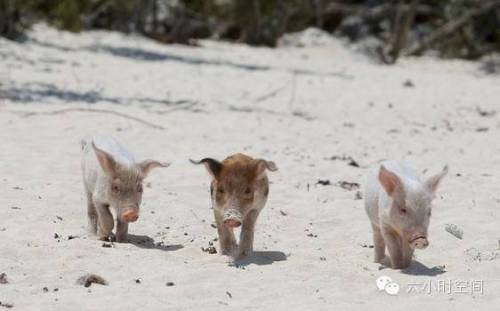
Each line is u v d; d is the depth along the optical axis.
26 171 34.28
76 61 66.56
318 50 95.94
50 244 24.69
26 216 28.00
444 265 24.27
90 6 91.75
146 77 62.84
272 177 35.59
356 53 95.06
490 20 101.38
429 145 44.12
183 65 71.25
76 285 21.27
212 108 53.25
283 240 27.12
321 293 21.06
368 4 109.31
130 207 24.42
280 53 89.88
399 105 59.38
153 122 46.84
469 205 31.14
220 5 98.12
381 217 23.19
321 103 58.59
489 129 50.28
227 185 23.36
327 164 38.31
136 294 20.56
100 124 45.09
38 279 21.62
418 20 108.62
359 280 22.48
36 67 61.56
